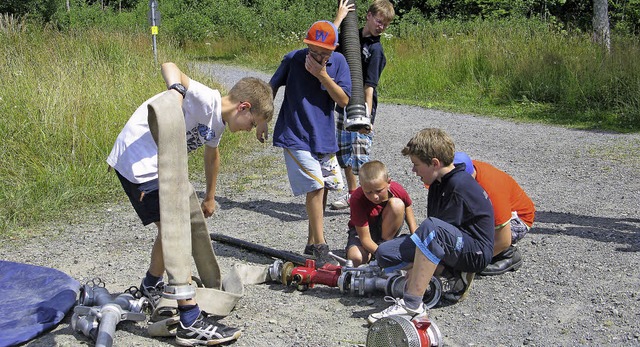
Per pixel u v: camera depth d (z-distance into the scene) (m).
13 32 11.25
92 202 6.56
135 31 16.59
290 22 26.30
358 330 3.73
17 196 6.27
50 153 7.12
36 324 3.67
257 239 5.48
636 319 3.83
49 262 4.94
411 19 26.55
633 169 7.83
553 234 5.39
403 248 3.92
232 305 3.77
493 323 3.82
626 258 4.82
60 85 8.15
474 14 27.52
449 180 3.86
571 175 7.57
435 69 15.22
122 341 3.56
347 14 5.13
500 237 4.33
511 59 14.42
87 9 31.56
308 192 4.62
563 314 3.92
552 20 19.12
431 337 3.36
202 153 8.14
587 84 12.33
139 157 3.58
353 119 4.82
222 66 21.89
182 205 3.25
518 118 11.80
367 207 4.50
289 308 4.02
